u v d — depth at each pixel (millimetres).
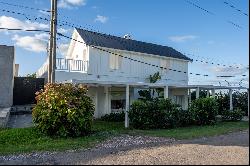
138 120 20016
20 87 27938
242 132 17359
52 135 16406
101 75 27844
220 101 30469
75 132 16266
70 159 10742
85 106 17172
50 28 19391
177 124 21375
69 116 16125
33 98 28312
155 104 20500
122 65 29375
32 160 10844
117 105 27828
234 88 29000
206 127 20875
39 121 16594
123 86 24906
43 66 30047
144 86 23516
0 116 18484
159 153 11188
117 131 18375
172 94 30078
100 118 26344
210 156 10281
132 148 12625
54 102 16562
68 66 25766
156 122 20188
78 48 29797
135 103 20516
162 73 32469
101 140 15266
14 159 11281
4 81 24156
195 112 22641
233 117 26312
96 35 30094
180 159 10016
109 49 28406
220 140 13852
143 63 30984
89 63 27109
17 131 16781
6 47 24391
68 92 17203
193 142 13648
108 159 10445
